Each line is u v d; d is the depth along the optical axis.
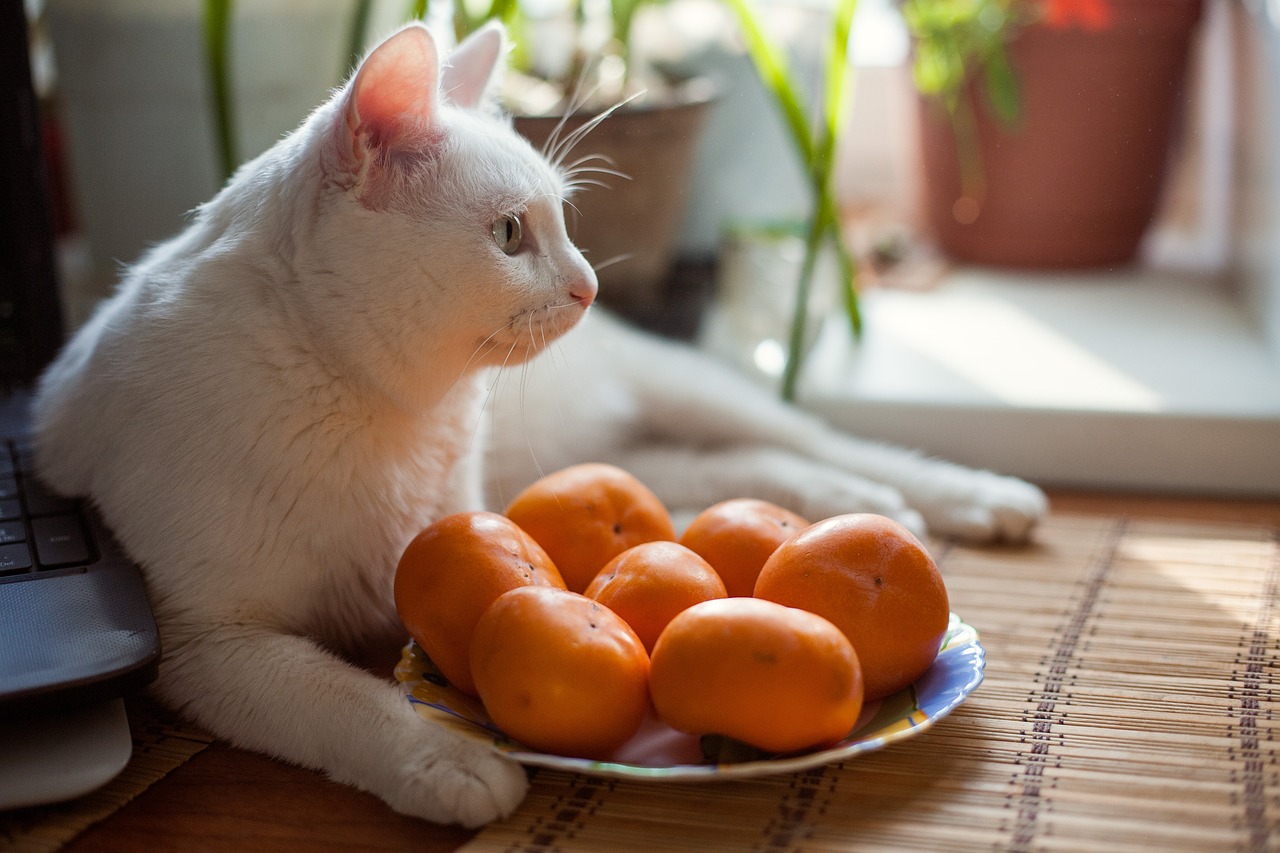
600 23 1.18
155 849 0.75
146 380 0.85
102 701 0.77
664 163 1.09
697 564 0.81
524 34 1.17
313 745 0.79
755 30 1.09
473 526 0.81
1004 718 0.82
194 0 1.12
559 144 1.01
